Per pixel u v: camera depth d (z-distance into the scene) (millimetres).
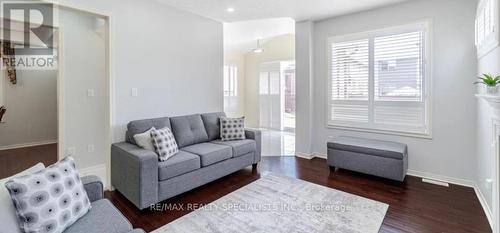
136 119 3297
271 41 7457
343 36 4086
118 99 3109
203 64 4152
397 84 3607
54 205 1376
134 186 2506
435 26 3244
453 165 3207
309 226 2236
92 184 1766
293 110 7547
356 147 3441
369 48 3832
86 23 3482
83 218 1529
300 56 4473
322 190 3023
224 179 3443
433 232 2131
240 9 3773
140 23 3281
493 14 2113
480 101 2775
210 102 4301
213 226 2244
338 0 3418
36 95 5508
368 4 3566
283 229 2193
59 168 1513
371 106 3869
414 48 3434
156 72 3494
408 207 2572
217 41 4371
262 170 3826
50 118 5715
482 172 2689
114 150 2912
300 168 3900
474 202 2672
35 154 4730
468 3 3008
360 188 3080
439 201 2703
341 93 4184
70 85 3381
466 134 3092
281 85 7371
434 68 3281
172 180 2691
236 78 8023
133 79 3244
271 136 6648
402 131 3586
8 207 1313
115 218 1546
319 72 4418
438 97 3271
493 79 2061
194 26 3977
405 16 3479
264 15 4055
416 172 3502
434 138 3330
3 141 5152
